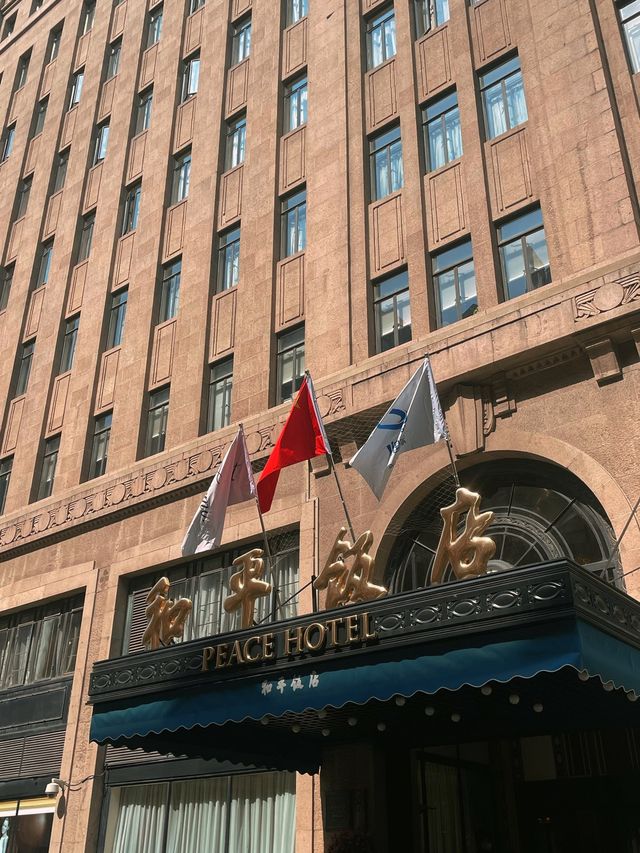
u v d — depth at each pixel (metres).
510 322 12.59
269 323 17.09
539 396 12.30
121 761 15.04
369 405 13.80
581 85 13.94
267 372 16.55
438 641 8.41
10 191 27.56
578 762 11.46
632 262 11.70
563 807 11.38
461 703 9.84
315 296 16.39
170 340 19.33
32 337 23.62
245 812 13.17
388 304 15.35
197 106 22.44
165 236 21.20
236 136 21.03
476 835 11.81
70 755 15.65
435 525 12.93
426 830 11.27
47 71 29.67
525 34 15.43
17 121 29.36
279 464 12.13
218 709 9.88
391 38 18.20
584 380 11.92
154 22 26.39
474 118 15.38
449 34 16.80
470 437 12.56
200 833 13.52
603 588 8.20
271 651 9.70
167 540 16.41
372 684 8.73
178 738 11.23
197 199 20.69
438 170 15.61
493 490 12.65
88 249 23.77
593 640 7.73
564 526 11.69
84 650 16.70
